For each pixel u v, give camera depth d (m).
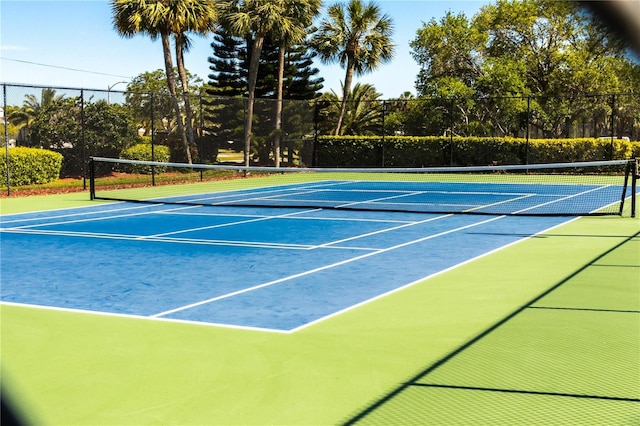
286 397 4.67
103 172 27.44
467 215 16.44
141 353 5.77
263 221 15.67
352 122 44.84
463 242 12.02
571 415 4.21
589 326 6.40
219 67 45.25
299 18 35.41
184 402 4.61
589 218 15.47
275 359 5.55
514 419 4.16
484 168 16.83
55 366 5.45
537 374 5.05
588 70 37.41
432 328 6.45
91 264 10.23
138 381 5.05
